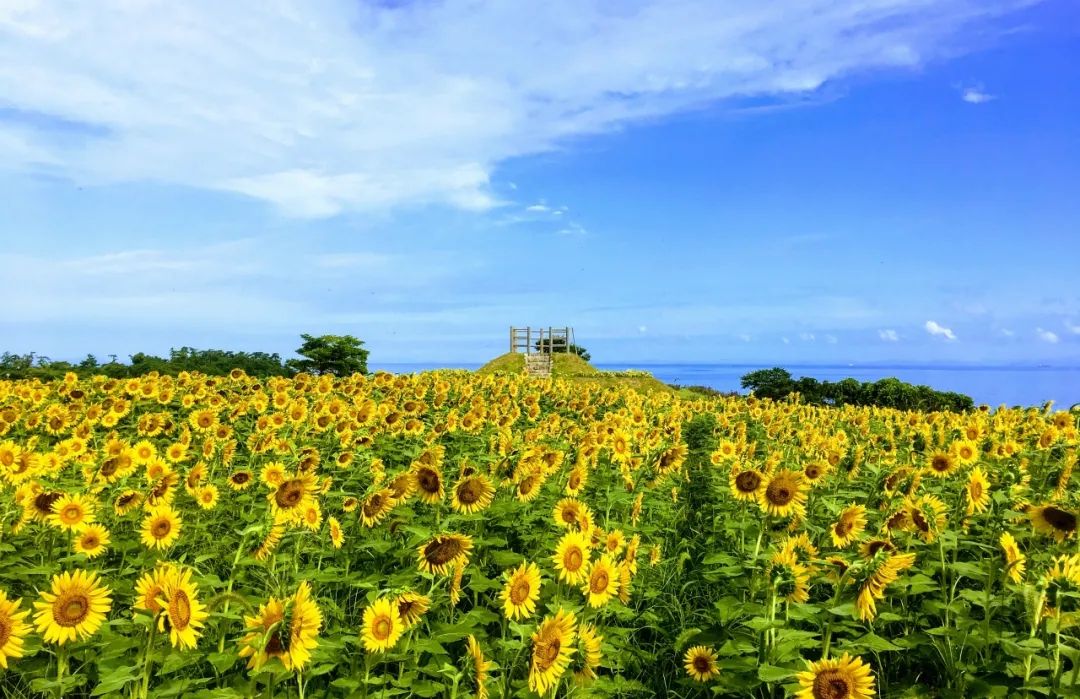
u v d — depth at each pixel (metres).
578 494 8.02
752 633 4.68
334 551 6.19
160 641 4.45
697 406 18.75
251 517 6.71
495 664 4.04
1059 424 9.72
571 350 53.75
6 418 11.14
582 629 4.21
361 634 4.09
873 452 9.73
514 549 6.75
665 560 7.05
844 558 4.62
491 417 12.48
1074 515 5.04
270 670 3.76
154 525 5.73
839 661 3.69
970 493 5.79
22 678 4.49
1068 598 4.37
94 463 7.86
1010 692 4.05
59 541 6.37
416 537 5.59
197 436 11.41
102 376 16.81
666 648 5.50
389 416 10.96
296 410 12.32
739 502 7.77
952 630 4.52
